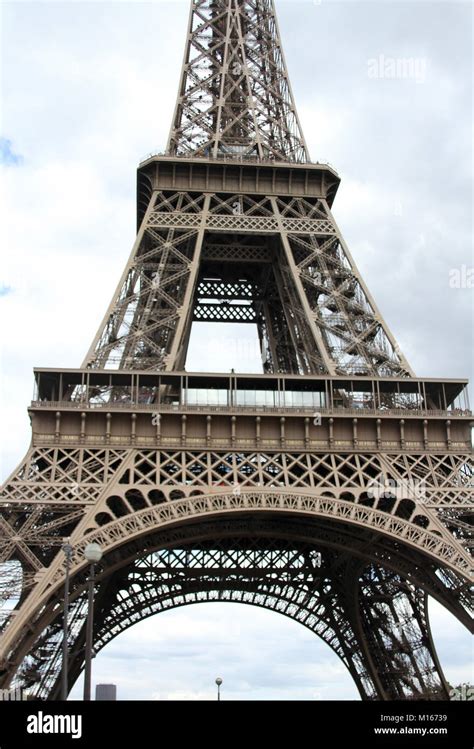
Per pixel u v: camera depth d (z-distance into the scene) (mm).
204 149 95188
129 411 68188
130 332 77438
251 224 88188
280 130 98438
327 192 95688
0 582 57562
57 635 82000
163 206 89688
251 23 107812
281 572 92562
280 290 93062
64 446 66938
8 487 62688
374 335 80000
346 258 87000
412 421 71688
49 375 70125
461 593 68250
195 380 72250
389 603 95375
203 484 65375
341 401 75312
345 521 64375
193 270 82125
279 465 68188
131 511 62719
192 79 100625
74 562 58812
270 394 73188
